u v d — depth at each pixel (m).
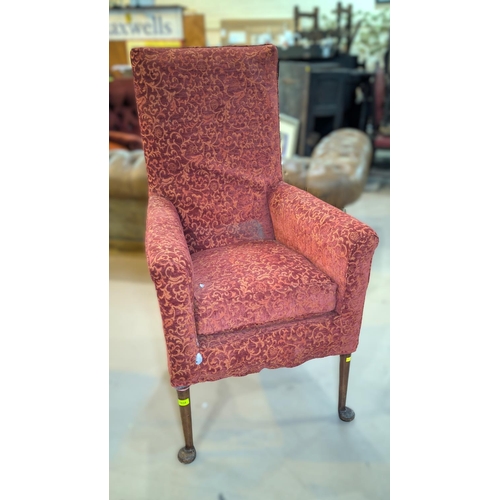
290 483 1.17
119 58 4.50
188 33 4.50
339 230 1.15
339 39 4.38
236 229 1.51
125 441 1.30
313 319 1.19
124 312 1.98
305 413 1.40
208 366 1.13
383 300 2.00
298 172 2.33
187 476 1.19
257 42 4.52
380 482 1.17
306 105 3.78
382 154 4.21
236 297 1.13
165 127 1.39
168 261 1.01
